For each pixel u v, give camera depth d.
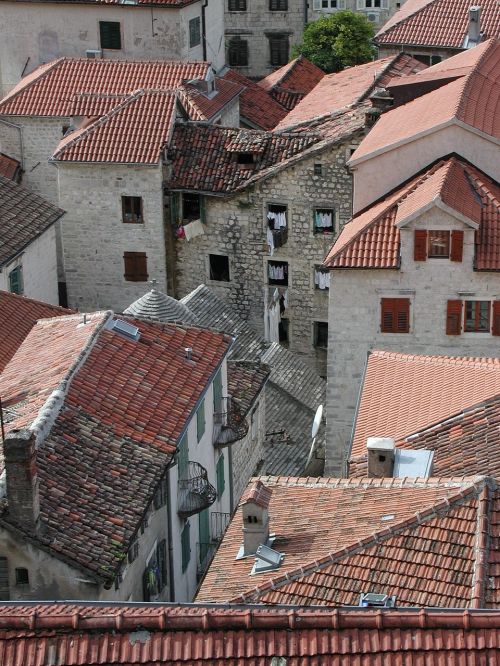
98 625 28.36
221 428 58.00
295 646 27.73
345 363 68.44
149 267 90.44
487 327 66.88
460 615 27.69
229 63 145.50
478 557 35.00
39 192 100.06
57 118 97.50
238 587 37.78
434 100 74.75
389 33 115.06
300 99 114.56
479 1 116.44
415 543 36.50
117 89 99.94
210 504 52.56
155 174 87.31
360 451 49.47
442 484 39.41
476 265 65.31
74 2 110.25
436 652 27.30
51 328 56.81
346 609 30.11
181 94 96.38
